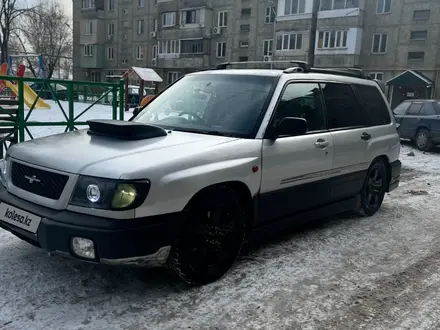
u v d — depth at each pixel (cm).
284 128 372
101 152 310
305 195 424
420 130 1311
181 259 318
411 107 1371
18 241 408
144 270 360
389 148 557
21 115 742
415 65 3141
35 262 364
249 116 384
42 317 287
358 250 437
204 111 404
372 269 392
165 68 4631
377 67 3306
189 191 308
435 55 3050
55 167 299
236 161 345
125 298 317
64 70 6297
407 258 422
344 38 3328
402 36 3173
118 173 281
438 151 1329
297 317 305
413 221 549
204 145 337
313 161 422
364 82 541
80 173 288
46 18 4891
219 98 411
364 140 502
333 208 478
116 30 5206
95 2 5253
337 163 459
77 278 341
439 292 353
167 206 297
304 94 431
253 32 4006
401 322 305
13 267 353
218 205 338
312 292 342
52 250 290
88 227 277
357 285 358
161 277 351
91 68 5494
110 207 279
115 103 930
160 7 4584
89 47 5409
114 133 346
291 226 421
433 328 300
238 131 375
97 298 314
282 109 398
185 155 315
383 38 3259
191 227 319
